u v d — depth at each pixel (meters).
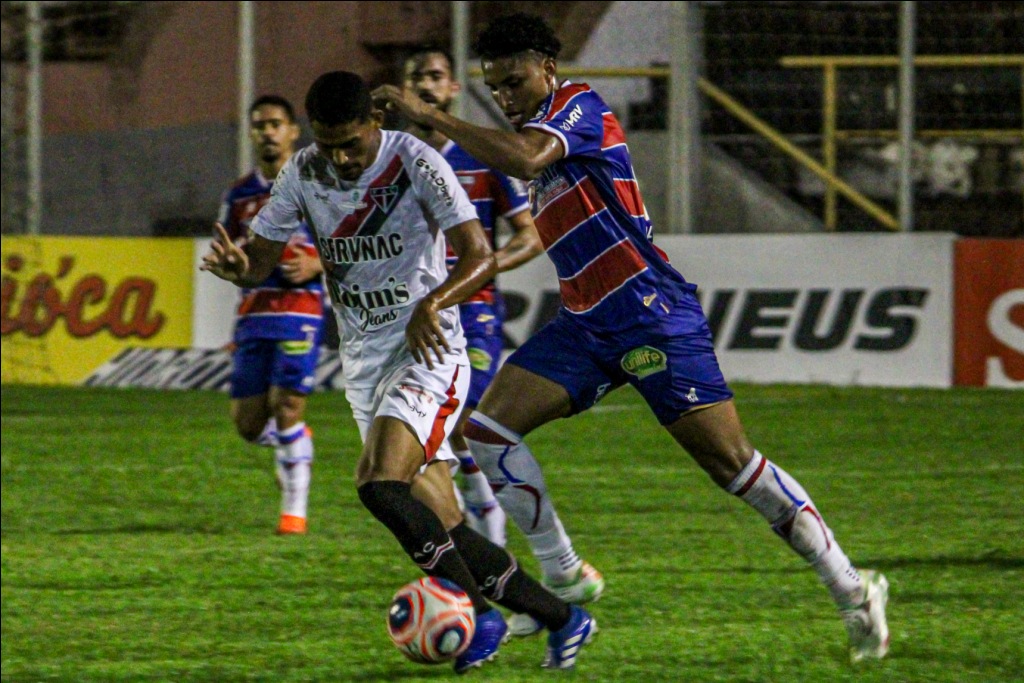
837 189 41.91
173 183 44.00
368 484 13.82
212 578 19.69
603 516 23.72
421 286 14.91
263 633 16.70
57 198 44.66
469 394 19.75
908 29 38.34
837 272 38.03
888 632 14.89
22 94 43.12
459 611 13.49
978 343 37.25
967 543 21.05
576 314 14.87
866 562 19.81
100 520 24.02
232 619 17.41
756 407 35.00
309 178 14.73
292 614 17.62
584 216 14.55
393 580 19.53
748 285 38.59
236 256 15.05
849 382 37.94
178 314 40.84
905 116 38.53
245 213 23.89
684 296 14.68
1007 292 36.94
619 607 17.58
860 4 41.50
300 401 23.02
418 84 20.56
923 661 14.70
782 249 38.38
